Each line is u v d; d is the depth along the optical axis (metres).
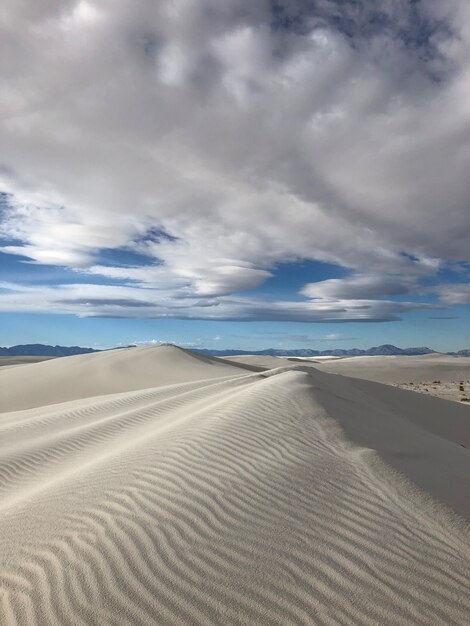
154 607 3.03
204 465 5.50
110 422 11.45
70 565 3.51
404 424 9.68
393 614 3.04
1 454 9.52
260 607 3.06
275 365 72.19
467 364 60.41
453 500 4.91
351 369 55.38
